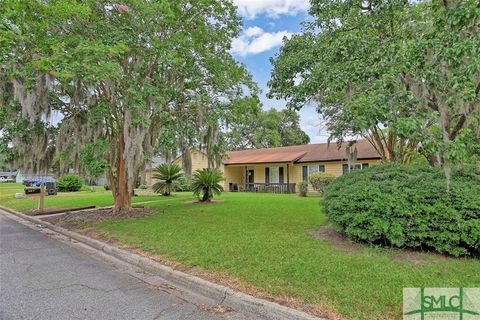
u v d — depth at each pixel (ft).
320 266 15.49
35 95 26.27
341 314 10.83
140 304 12.89
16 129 27.89
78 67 23.31
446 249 16.89
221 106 34.27
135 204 47.03
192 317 11.69
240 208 38.17
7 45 23.36
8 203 56.65
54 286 14.96
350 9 25.73
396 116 17.29
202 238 21.94
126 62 29.68
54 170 32.55
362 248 18.65
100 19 27.73
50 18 24.93
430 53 18.72
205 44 34.55
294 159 75.10
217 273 15.34
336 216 20.16
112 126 33.27
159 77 30.91
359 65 20.68
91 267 18.34
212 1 32.22
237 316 11.84
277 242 20.27
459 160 16.57
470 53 15.93
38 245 24.47
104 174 33.88
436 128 21.79
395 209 17.72
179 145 34.73
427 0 23.75
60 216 37.96
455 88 16.28
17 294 13.84
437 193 17.17
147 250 20.15
